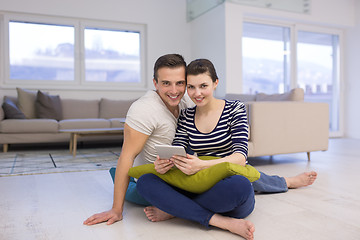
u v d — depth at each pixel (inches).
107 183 89.1
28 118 181.0
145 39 223.0
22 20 194.7
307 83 235.9
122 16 213.3
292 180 79.6
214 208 50.1
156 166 51.6
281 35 222.7
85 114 198.4
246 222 47.9
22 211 63.8
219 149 57.0
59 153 154.5
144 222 56.6
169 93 54.7
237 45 191.6
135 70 226.4
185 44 229.9
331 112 246.2
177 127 59.8
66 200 71.9
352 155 144.2
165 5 223.8
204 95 52.9
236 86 191.8
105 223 56.4
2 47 192.7
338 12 229.3
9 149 172.6
